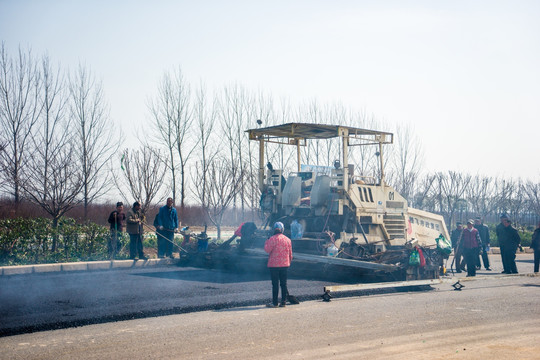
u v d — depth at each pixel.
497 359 6.26
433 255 13.77
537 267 16.14
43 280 12.44
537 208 39.56
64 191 16.84
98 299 9.90
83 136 19.38
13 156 17.84
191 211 38.19
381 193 14.76
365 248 13.75
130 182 20.22
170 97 25.33
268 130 15.02
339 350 6.66
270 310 9.41
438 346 6.88
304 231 14.51
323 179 14.10
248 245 15.01
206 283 12.21
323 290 11.31
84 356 6.35
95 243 15.91
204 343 6.98
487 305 10.09
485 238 18.05
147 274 13.81
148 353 6.49
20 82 19.66
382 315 8.95
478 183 36.84
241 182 24.34
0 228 14.64
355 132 14.38
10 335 7.40
